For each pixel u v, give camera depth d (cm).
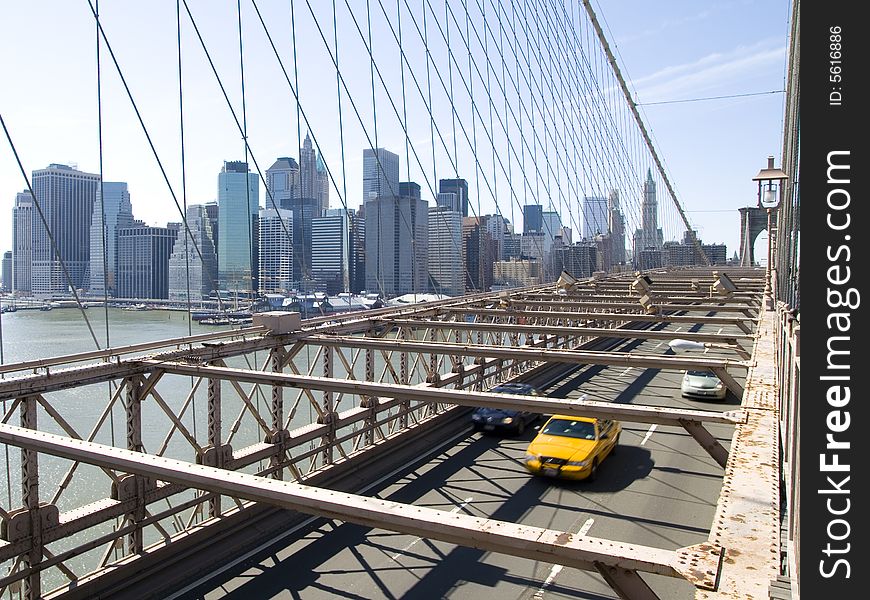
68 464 1520
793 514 388
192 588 811
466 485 1205
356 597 789
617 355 970
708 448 577
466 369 1773
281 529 989
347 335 1359
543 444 1265
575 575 847
